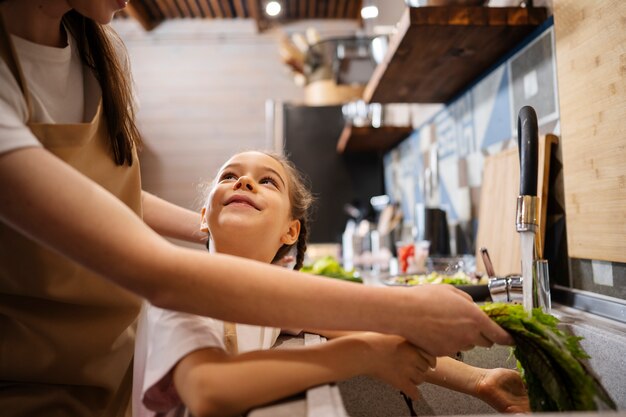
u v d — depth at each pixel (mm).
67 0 614
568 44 940
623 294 827
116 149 731
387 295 491
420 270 1688
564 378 516
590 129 874
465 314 504
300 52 3219
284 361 495
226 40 3678
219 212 722
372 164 3037
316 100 3080
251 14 3576
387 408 794
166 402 554
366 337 549
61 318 691
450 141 1772
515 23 1110
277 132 3104
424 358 545
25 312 667
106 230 439
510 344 526
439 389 811
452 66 1414
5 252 624
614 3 799
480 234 1384
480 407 804
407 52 1296
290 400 486
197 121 3609
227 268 462
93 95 707
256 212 717
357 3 3482
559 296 1007
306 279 482
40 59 646
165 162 3570
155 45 3664
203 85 3641
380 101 1802
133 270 443
